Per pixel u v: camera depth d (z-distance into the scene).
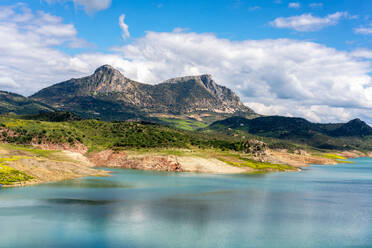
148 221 68.25
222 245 55.44
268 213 78.06
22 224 63.91
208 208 81.38
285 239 59.41
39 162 129.62
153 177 138.00
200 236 59.69
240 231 63.34
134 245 54.38
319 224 69.50
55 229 61.44
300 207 85.88
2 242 54.34
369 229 66.38
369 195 106.75
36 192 95.00
